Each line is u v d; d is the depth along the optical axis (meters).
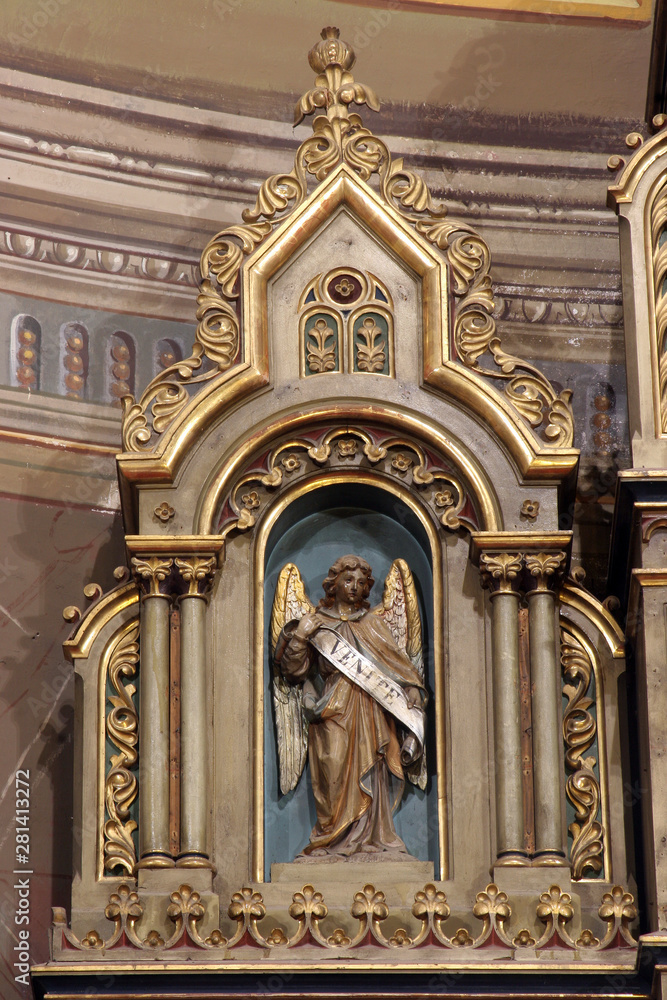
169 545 6.45
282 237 6.79
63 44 7.47
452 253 6.80
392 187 6.91
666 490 6.38
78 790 6.37
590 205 7.64
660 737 6.14
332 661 6.50
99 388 7.23
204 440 6.60
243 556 6.59
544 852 6.21
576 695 6.50
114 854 6.31
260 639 6.53
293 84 7.68
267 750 6.53
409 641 6.62
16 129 7.37
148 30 7.57
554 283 7.53
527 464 6.52
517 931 6.10
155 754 6.32
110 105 7.50
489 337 6.71
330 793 6.38
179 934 6.07
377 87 7.68
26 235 7.29
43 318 7.23
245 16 7.66
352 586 6.62
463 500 6.61
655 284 6.68
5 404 7.09
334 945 6.04
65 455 7.11
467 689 6.46
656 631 6.25
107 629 6.53
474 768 6.38
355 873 6.24
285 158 7.63
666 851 6.02
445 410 6.65
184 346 7.37
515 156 7.67
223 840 6.32
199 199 7.52
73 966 5.95
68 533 7.03
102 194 7.42
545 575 6.43
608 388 7.40
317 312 6.77
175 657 6.43
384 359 6.72
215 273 6.79
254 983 5.96
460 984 5.97
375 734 6.45
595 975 5.96
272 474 6.64
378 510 6.80
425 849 6.41
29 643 6.87
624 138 7.71
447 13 7.75
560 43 7.77
